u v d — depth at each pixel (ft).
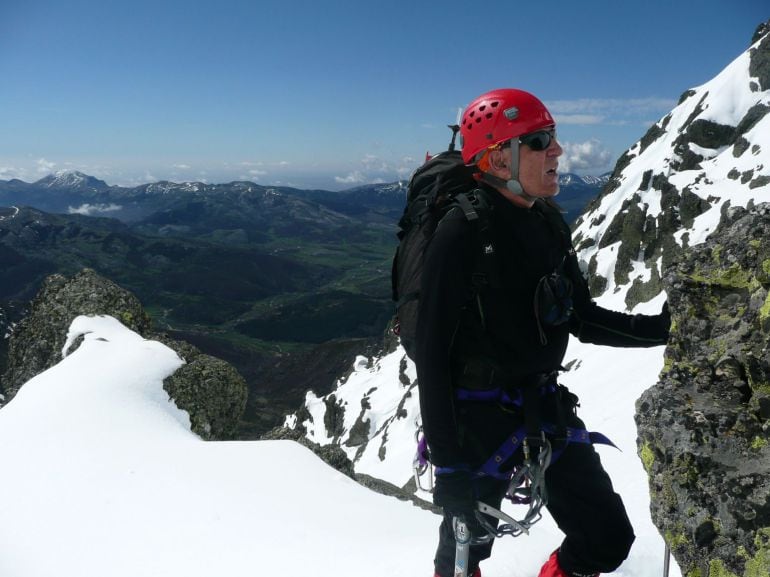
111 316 46.60
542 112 9.39
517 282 9.22
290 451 27.25
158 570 16.25
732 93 254.47
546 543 14.43
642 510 58.65
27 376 44.98
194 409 37.70
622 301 222.28
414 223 9.98
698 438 8.26
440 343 8.82
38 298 48.85
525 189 9.37
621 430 100.07
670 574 12.98
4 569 16.39
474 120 9.50
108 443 26.68
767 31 270.67
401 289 9.93
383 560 15.60
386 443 266.16
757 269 8.85
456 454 8.93
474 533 9.70
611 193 294.05
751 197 196.85
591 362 155.84
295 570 15.92
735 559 7.49
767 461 7.71
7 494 21.20
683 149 251.19
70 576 16.05
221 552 17.16
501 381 9.49
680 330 9.60
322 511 20.89
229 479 23.26
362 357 462.19
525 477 9.80
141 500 20.72
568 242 10.14
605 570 10.46
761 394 8.20
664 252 217.97
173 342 46.16
